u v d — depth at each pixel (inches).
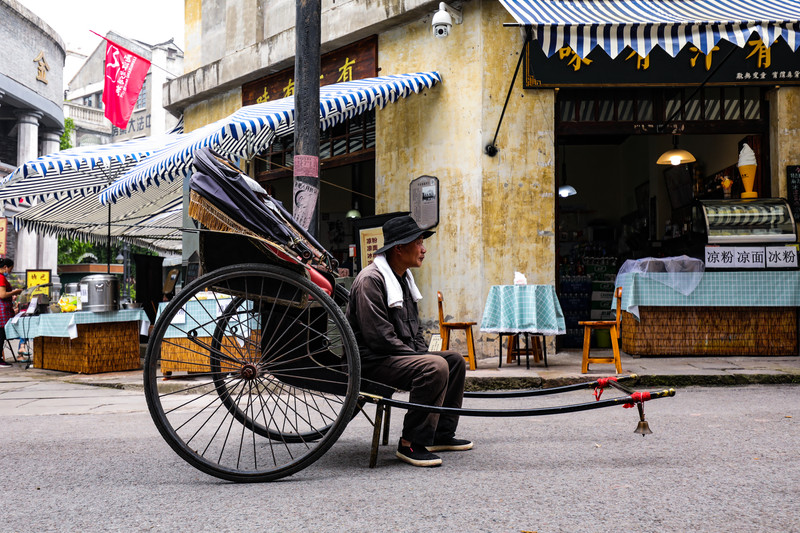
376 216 338.0
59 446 157.1
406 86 314.0
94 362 311.0
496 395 139.5
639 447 141.9
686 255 328.5
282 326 131.1
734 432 155.4
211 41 470.9
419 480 117.6
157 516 99.1
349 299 138.8
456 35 330.0
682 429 160.4
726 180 337.7
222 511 100.9
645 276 300.2
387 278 134.6
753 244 300.5
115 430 177.6
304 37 241.1
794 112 314.3
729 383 244.1
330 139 395.5
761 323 301.0
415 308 145.8
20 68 932.0
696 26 224.5
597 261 367.9
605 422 172.7
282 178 426.9
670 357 302.0
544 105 320.2
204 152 128.2
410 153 345.4
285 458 136.9
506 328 272.8
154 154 327.0
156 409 119.8
